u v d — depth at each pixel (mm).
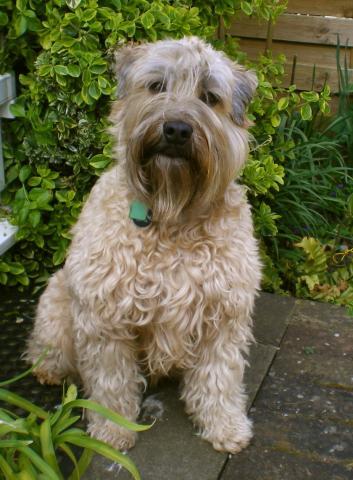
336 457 1098
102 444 791
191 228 1012
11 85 1440
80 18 1332
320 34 1986
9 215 1506
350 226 1790
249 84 1050
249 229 1077
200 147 948
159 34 1411
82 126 1397
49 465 746
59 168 1497
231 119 1030
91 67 1341
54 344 1191
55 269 1578
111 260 1005
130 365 1102
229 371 1095
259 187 1518
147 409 1186
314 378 1273
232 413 1111
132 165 990
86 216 1073
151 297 1008
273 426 1158
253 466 1076
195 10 1419
